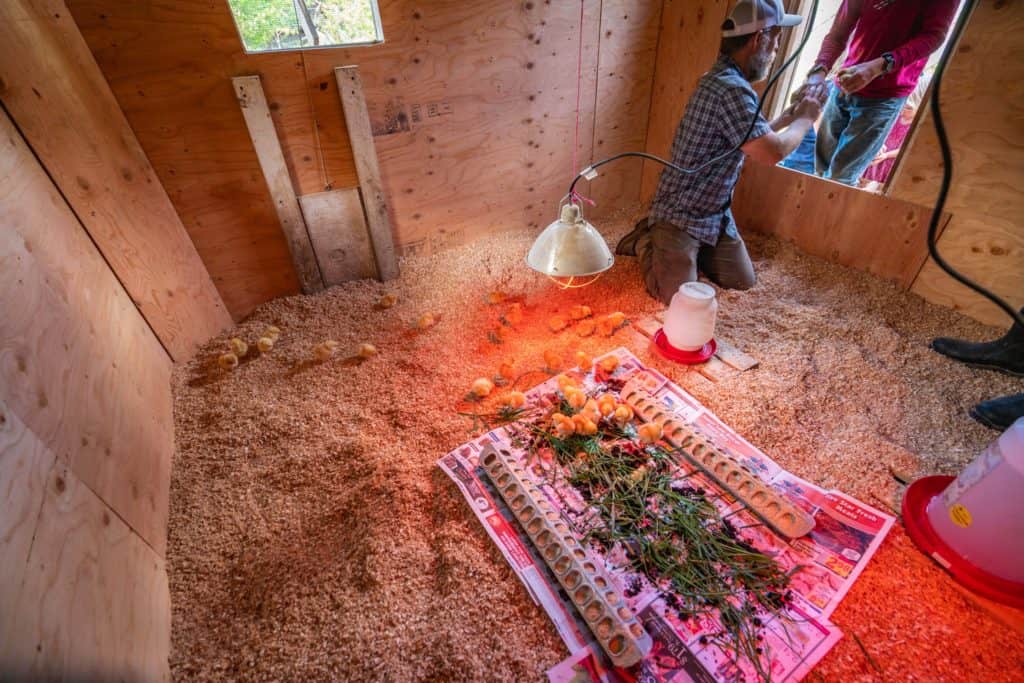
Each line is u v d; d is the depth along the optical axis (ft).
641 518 4.58
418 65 7.34
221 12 5.98
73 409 4.11
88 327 4.91
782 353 6.61
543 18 7.84
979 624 3.83
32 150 4.96
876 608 3.94
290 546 4.73
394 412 6.09
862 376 6.19
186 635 4.12
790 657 3.68
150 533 4.57
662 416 5.45
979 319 6.82
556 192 9.83
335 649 3.95
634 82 9.39
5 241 4.02
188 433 5.96
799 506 4.68
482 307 7.94
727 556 4.27
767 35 6.21
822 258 8.55
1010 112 5.86
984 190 6.34
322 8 8.58
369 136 7.38
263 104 6.59
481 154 8.63
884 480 4.92
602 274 8.60
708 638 3.79
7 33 4.73
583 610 3.87
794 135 6.54
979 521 3.84
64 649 2.93
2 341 3.51
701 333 6.21
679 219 7.68
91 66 5.61
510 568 4.36
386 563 4.50
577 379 6.31
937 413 5.66
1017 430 3.69
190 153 6.60
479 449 5.47
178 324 6.91
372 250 8.42
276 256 7.91
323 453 5.60
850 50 8.14
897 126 9.57
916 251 7.26
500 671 3.76
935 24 6.95
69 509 3.52
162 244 6.61
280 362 7.00
